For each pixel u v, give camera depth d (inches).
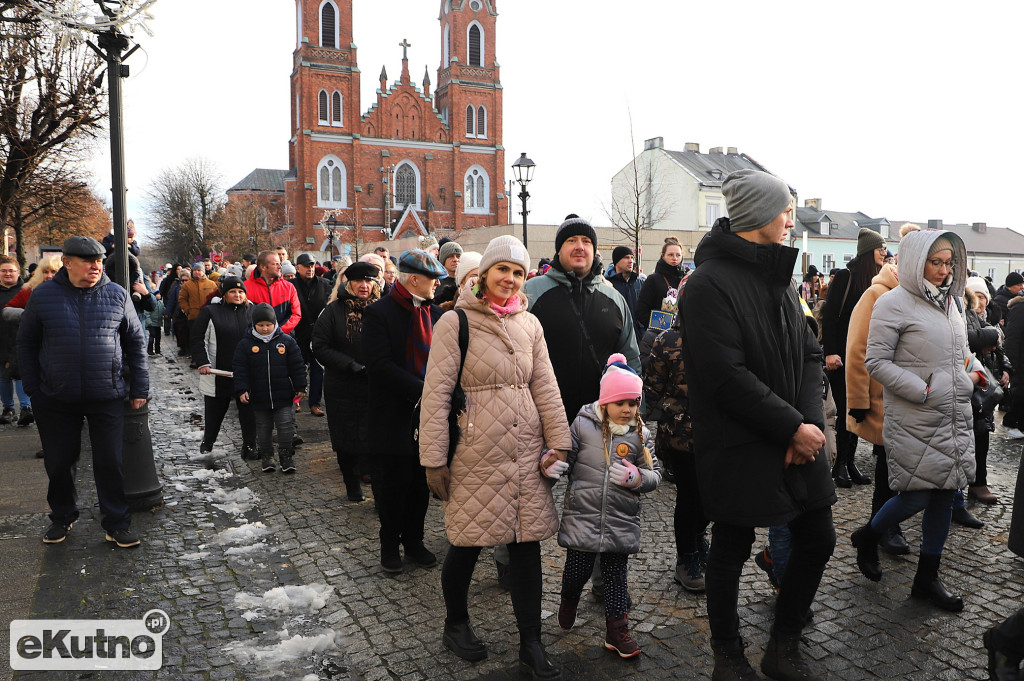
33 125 486.3
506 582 155.3
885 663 122.9
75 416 183.8
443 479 122.0
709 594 114.9
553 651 129.1
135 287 272.5
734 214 112.3
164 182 2522.1
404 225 2755.9
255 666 126.3
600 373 156.9
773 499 106.2
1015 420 239.5
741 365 106.0
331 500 223.8
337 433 216.7
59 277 181.3
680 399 153.3
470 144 2896.2
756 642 130.8
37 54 445.7
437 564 170.4
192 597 154.6
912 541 182.1
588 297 157.9
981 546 176.7
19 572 167.3
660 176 1991.9
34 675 123.3
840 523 195.2
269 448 256.8
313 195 2664.9
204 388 278.4
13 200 573.0
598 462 129.1
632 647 125.6
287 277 407.2
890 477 146.9
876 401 170.2
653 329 244.8
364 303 223.6
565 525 129.1
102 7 205.9
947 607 141.9
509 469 121.5
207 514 210.7
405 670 123.6
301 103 2650.1
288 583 161.9
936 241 143.9
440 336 123.4
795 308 114.0
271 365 252.8
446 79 2923.2
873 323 148.9
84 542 186.9
